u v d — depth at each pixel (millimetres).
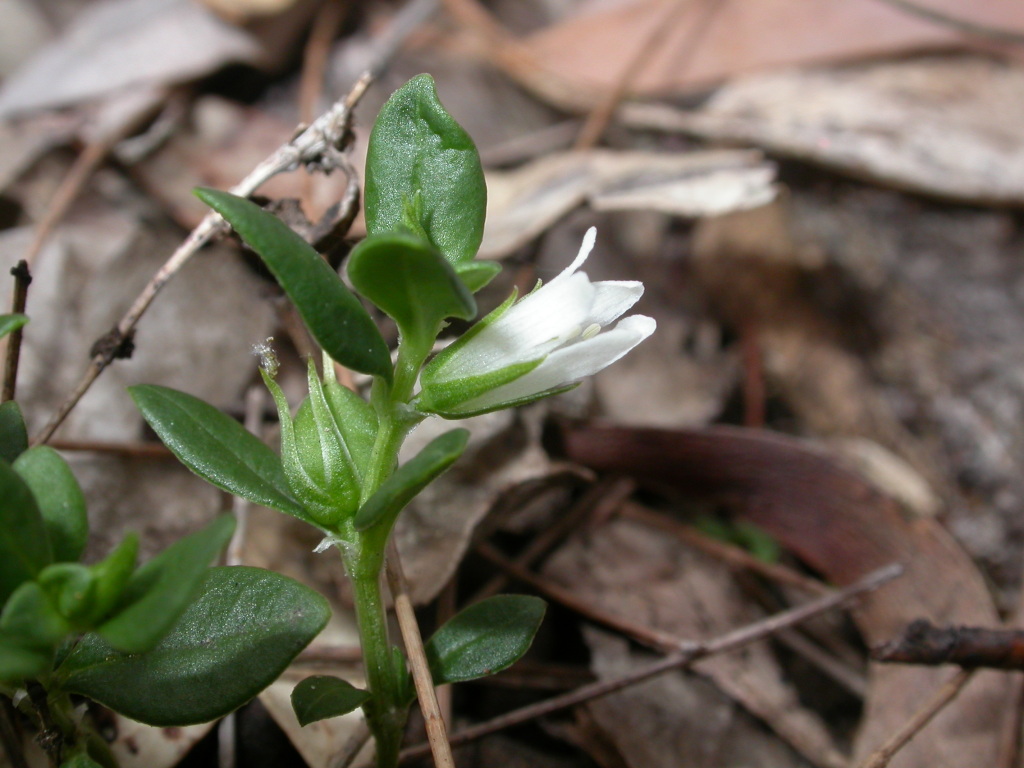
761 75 143
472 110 139
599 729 74
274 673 45
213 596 48
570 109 145
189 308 90
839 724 84
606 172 108
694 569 91
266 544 75
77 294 91
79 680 47
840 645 90
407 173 48
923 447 113
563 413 91
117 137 109
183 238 99
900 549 86
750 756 77
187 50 120
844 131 134
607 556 90
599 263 123
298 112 125
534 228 99
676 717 78
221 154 113
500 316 47
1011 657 65
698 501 97
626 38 143
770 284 124
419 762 68
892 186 134
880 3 140
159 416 49
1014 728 72
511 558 88
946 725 74
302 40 132
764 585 94
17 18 128
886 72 142
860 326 122
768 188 98
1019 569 102
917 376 118
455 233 48
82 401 83
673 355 116
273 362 50
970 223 132
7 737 52
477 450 82
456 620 54
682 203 98
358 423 50
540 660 82
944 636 66
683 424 108
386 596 74
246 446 51
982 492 109
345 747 62
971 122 135
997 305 125
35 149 108
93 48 119
